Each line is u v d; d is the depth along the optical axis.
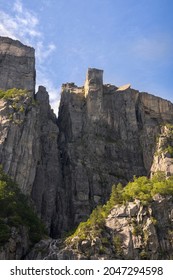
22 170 126.62
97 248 100.25
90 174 146.38
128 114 166.50
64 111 166.25
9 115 133.88
